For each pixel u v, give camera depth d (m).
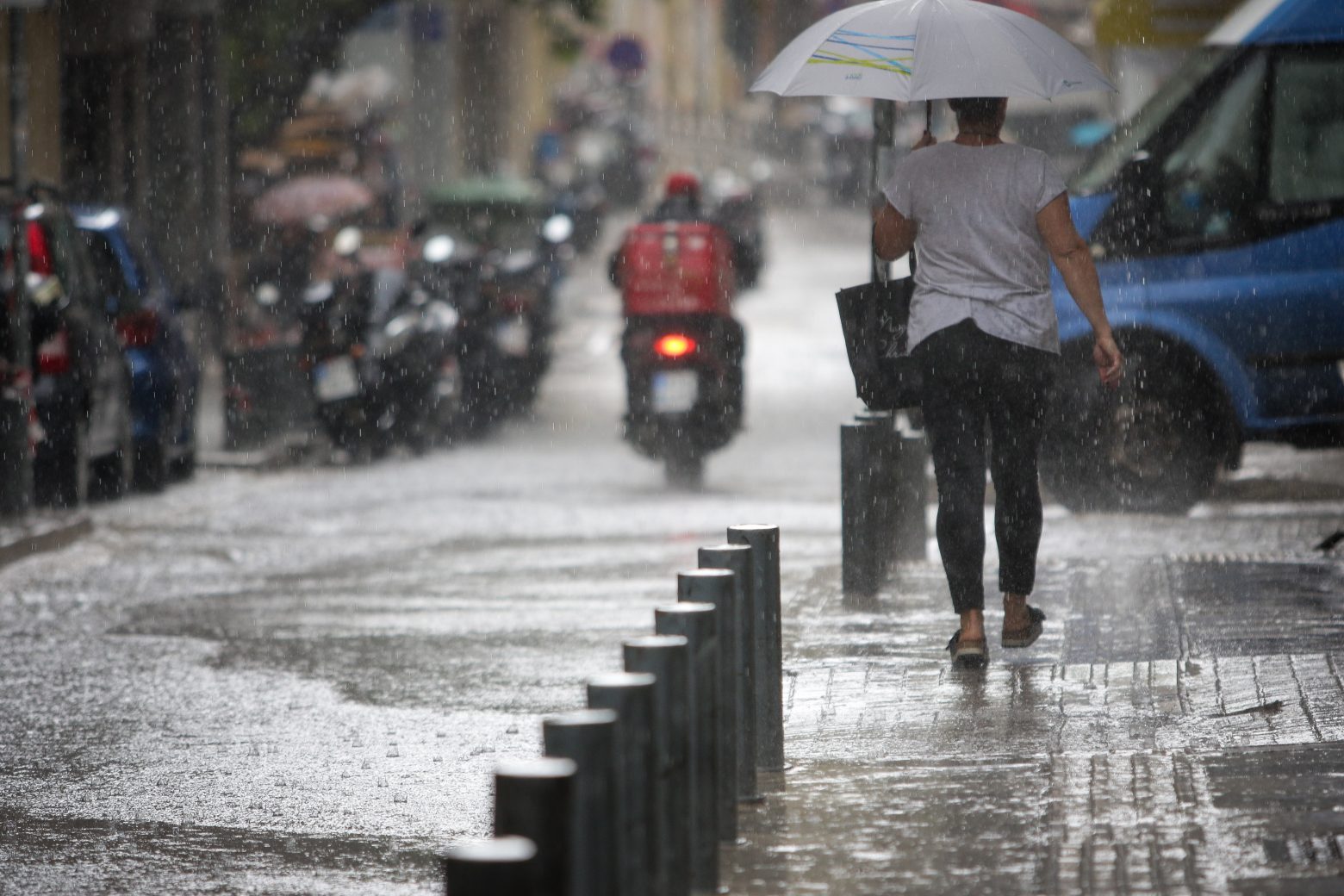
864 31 23.20
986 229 21.75
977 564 21.97
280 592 31.78
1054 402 35.69
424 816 17.92
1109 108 88.81
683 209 48.22
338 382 54.12
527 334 66.62
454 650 25.83
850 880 14.48
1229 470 38.25
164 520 42.69
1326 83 35.53
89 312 44.41
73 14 69.94
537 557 35.06
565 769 9.24
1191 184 35.69
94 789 19.20
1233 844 14.87
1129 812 15.88
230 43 89.12
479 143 172.75
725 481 47.62
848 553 27.02
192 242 82.31
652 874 11.52
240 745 20.89
